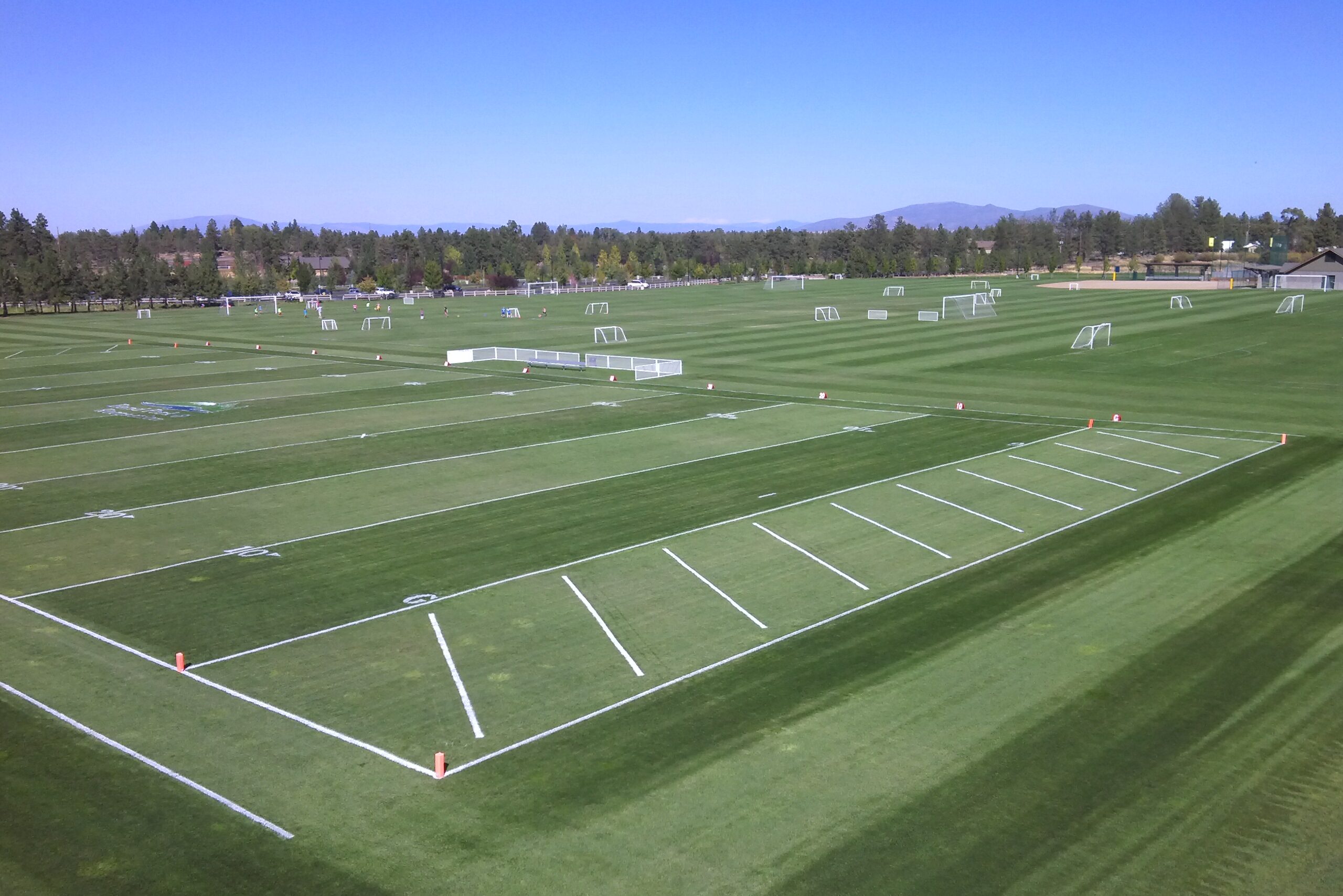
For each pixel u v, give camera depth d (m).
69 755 17.91
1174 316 102.44
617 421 49.09
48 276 145.62
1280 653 21.38
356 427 48.59
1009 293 153.00
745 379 63.53
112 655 22.12
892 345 81.75
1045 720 18.66
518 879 14.34
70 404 57.00
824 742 17.97
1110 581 25.80
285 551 29.22
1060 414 49.19
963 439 43.38
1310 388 56.44
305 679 20.78
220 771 17.31
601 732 18.45
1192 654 21.41
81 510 34.03
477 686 20.38
